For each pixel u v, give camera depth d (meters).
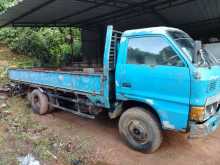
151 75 4.08
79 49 15.03
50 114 6.89
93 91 4.99
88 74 5.02
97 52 14.05
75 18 11.08
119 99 4.65
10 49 13.94
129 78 4.40
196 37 12.87
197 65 3.74
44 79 6.47
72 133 5.44
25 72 7.35
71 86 5.54
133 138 4.59
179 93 3.81
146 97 4.21
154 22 11.34
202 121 3.80
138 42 4.30
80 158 4.26
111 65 4.69
